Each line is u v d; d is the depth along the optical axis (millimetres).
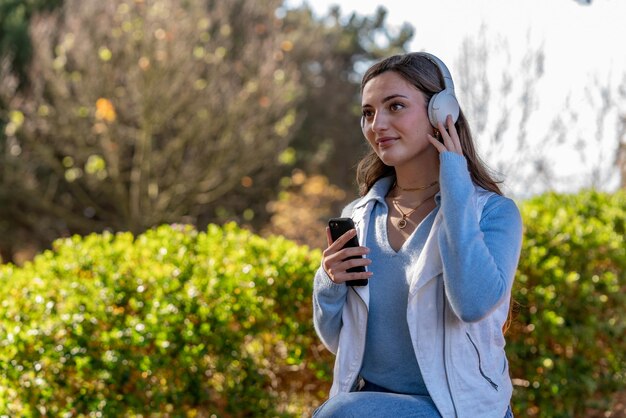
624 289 4582
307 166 17594
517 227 2162
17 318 3721
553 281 4273
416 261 2168
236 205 16516
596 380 4344
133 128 13016
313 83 18281
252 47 13664
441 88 2234
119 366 3588
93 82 12172
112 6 12195
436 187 2271
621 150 11203
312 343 3891
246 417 3840
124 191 13586
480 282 1971
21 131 13016
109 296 3762
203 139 13484
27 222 15383
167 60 12016
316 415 2115
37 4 15312
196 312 3727
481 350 2119
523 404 4113
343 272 2207
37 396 3594
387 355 2199
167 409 3734
